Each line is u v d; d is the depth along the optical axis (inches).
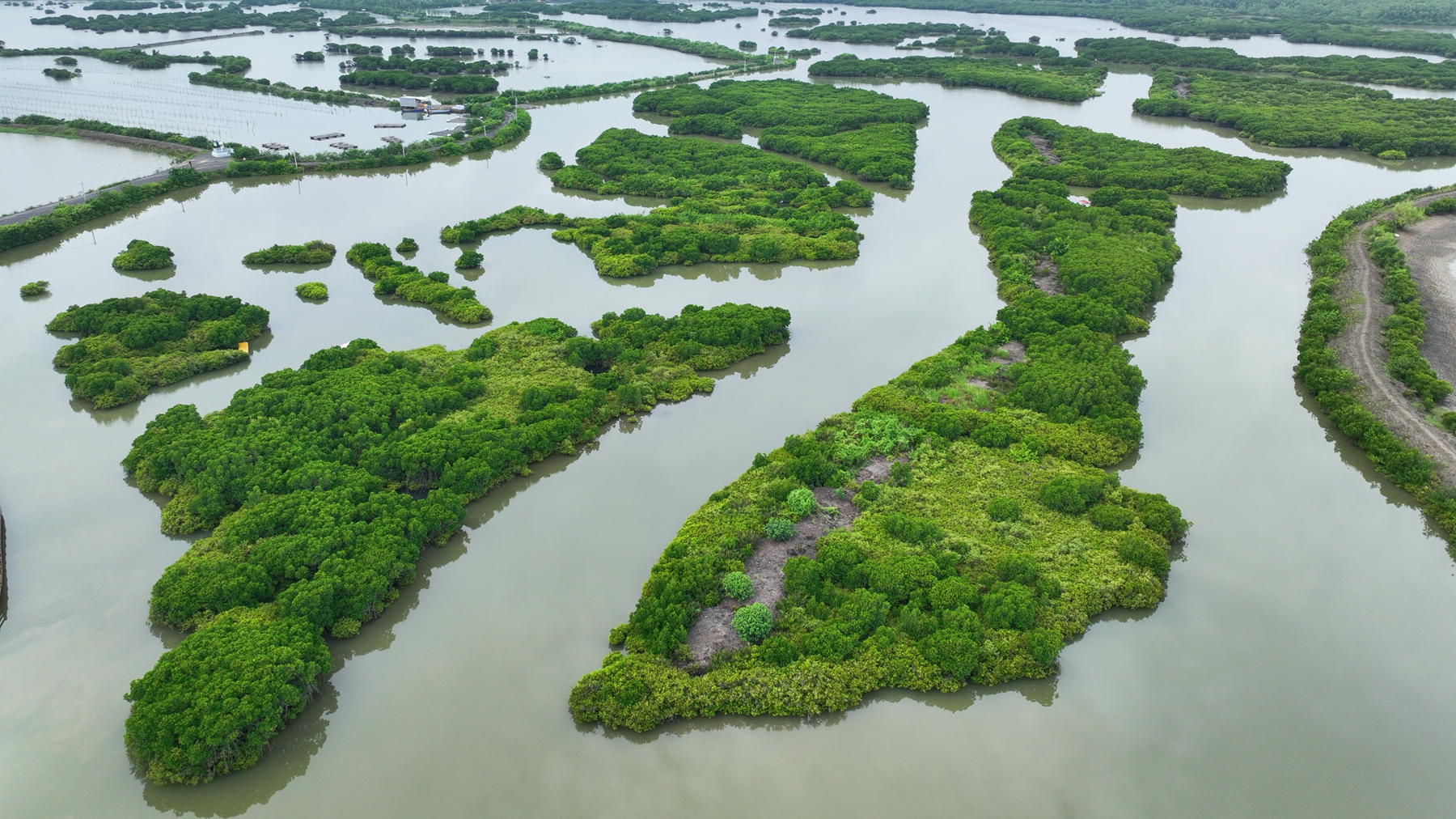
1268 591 3341.5
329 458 3769.7
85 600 3198.8
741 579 3120.1
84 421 4379.9
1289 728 2758.4
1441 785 2568.9
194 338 4995.1
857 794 2544.3
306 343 5236.2
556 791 2546.8
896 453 4042.8
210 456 3668.8
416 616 3201.3
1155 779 2588.6
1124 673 2955.2
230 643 2723.9
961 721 2778.1
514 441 3954.2
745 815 2481.5
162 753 2476.6
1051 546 3376.0
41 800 2488.9
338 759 2642.7
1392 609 3262.8
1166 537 3511.3
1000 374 4736.7
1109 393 4384.8
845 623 2950.3
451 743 2701.8
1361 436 4188.0
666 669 2822.3
